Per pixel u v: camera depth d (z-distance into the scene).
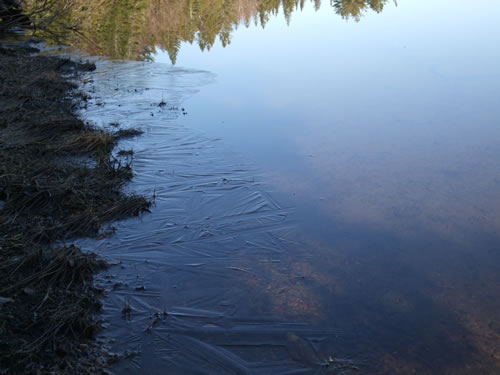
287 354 3.63
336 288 4.38
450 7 20.67
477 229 5.30
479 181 6.38
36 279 4.17
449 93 10.07
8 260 4.39
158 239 5.09
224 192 6.14
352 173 6.67
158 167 6.84
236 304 4.15
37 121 8.06
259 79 11.68
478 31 15.98
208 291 4.32
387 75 11.55
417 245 5.04
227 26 19.67
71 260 4.37
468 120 8.56
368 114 9.02
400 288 4.39
